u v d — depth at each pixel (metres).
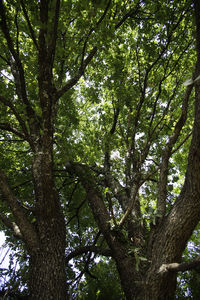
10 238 5.27
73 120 6.27
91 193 4.77
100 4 2.19
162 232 3.08
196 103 2.90
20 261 4.36
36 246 3.40
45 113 3.13
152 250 3.09
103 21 3.06
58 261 3.34
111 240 3.86
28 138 4.24
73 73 5.43
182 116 3.70
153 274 2.85
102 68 6.00
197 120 2.86
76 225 6.62
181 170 7.84
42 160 3.35
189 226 2.94
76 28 4.24
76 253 4.55
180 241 2.94
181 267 2.60
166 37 4.71
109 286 4.81
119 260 3.67
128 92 4.98
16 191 6.14
